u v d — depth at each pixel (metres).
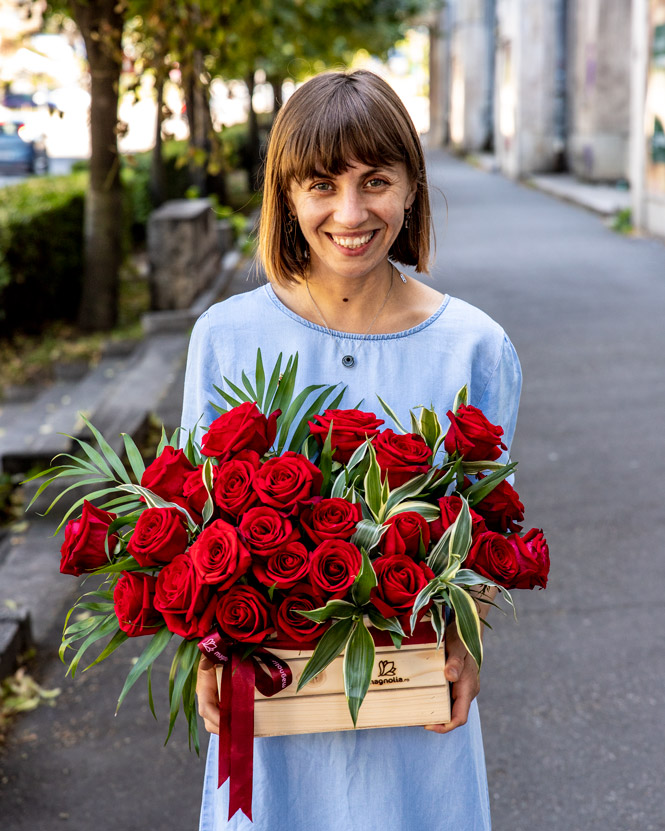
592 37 17.30
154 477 1.46
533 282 9.80
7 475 5.10
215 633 1.36
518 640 3.56
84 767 2.95
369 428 1.48
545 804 2.74
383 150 1.45
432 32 24.48
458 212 15.50
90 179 8.10
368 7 13.24
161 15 6.07
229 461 1.44
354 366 1.66
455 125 29.59
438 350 1.66
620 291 9.23
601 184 17.70
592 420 5.79
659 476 4.93
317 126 1.45
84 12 7.39
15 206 8.33
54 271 8.54
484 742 3.01
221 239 11.31
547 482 4.92
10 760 2.99
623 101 17.27
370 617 1.39
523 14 19.72
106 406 5.79
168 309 8.14
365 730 1.61
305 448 1.51
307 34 11.09
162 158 11.24
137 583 1.37
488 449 1.48
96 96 7.81
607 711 3.14
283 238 1.63
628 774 2.85
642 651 3.45
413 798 1.64
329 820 1.64
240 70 12.13
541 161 20.34
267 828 1.62
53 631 3.74
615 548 4.19
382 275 1.67
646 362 6.89
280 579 1.32
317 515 1.38
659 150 11.97
